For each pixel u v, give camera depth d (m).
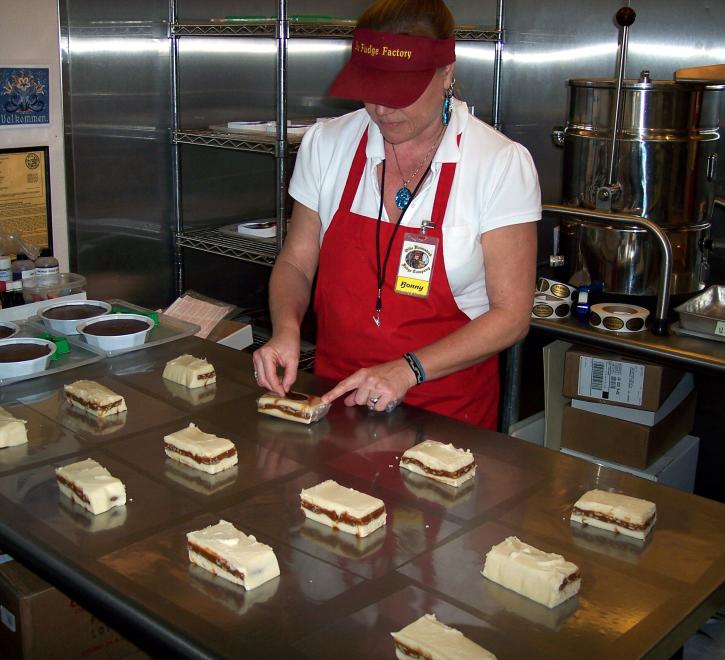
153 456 1.36
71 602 1.55
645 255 2.32
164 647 0.95
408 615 0.98
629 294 2.37
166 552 1.10
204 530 1.09
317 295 1.76
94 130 2.62
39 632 1.53
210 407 1.54
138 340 1.81
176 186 2.87
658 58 2.73
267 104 3.12
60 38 2.46
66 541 1.12
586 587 1.03
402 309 1.65
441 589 1.03
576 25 2.87
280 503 1.22
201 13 2.81
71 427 1.46
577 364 2.39
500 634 0.95
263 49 3.04
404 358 1.49
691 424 2.67
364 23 1.46
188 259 2.99
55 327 1.87
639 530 1.12
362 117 1.72
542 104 3.03
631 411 2.36
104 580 1.03
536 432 2.60
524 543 1.08
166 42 2.75
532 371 2.90
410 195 1.63
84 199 2.64
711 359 2.04
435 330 1.67
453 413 1.68
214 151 2.99
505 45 3.06
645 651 0.92
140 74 2.71
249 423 1.47
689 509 1.21
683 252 2.36
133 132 2.73
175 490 1.25
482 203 1.60
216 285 3.11
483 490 1.26
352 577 1.05
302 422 1.46
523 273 1.60
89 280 2.72
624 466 2.39
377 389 1.44
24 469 1.31
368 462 1.34
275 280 1.77
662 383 2.30
